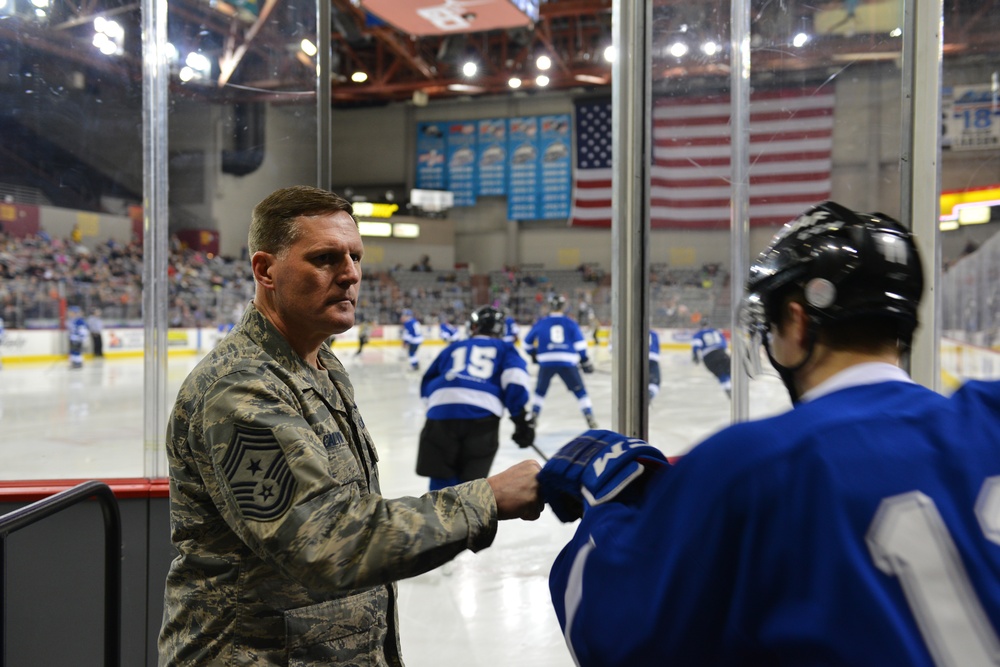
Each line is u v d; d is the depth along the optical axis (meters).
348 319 1.14
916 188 2.36
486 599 3.08
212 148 2.68
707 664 0.60
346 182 24.91
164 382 2.61
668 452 3.96
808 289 0.71
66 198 2.79
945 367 4.53
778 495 0.58
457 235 24.73
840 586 0.55
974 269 3.25
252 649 1.04
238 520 0.93
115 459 4.75
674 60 2.71
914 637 0.54
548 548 3.73
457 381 3.66
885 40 2.65
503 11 12.68
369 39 21.53
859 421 0.62
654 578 0.62
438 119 24.28
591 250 23.62
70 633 2.38
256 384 0.99
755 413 3.40
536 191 23.52
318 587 0.89
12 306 13.48
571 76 21.16
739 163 2.71
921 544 0.57
